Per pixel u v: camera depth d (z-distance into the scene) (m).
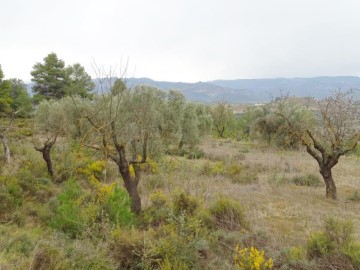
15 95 50.31
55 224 7.07
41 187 10.50
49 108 27.94
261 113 31.70
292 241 7.34
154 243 5.95
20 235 6.05
